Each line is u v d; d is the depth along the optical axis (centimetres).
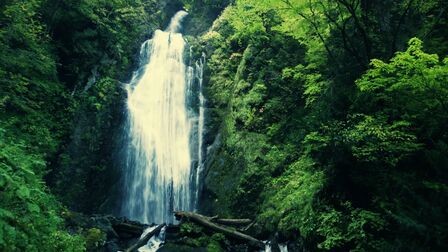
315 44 1369
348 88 1173
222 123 1833
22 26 1381
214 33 2230
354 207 956
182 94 2041
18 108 1334
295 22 1360
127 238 1323
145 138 1872
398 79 844
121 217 1557
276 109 1639
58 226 1011
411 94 872
